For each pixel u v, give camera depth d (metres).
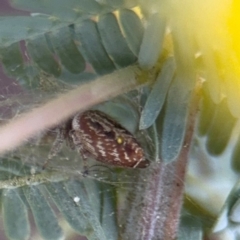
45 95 0.08
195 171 0.08
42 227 0.08
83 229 0.08
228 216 0.08
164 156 0.07
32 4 0.07
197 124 0.08
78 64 0.08
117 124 0.08
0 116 0.08
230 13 0.07
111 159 0.08
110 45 0.08
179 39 0.07
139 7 0.07
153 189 0.08
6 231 0.08
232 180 0.08
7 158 0.08
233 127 0.08
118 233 0.08
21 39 0.08
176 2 0.07
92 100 0.08
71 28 0.08
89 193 0.08
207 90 0.07
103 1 0.07
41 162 0.08
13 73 0.08
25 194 0.08
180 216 0.08
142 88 0.08
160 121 0.08
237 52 0.07
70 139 0.08
